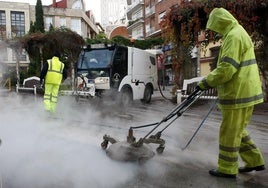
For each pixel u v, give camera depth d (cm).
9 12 4625
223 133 372
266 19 1034
